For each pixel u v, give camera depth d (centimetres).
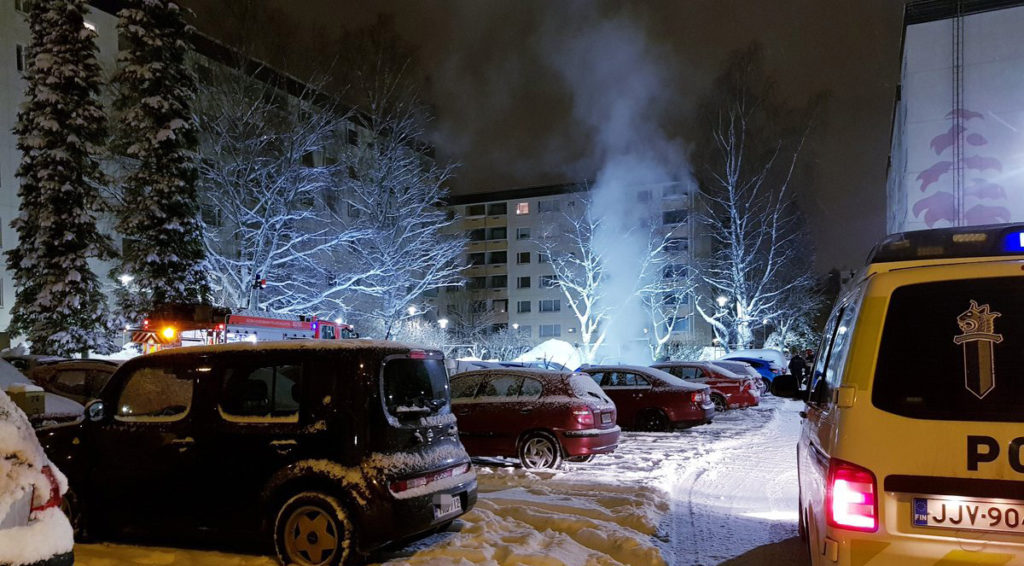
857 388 334
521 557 581
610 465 1105
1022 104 1955
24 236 2281
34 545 345
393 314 3036
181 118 2352
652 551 608
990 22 1988
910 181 2050
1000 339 317
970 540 303
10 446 353
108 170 2800
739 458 1206
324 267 2969
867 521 318
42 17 2281
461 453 663
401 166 3038
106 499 623
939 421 315
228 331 1825
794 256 4100
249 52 2636
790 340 4894
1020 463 301
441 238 3444
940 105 2022
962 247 367
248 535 581
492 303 6625
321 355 591
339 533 547
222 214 2858
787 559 606
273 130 2722
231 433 593
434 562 565
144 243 2302
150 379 639
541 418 1062
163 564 572
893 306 339
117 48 3906
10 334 2322
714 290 4759
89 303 2281
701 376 2158
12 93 3559
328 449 564
